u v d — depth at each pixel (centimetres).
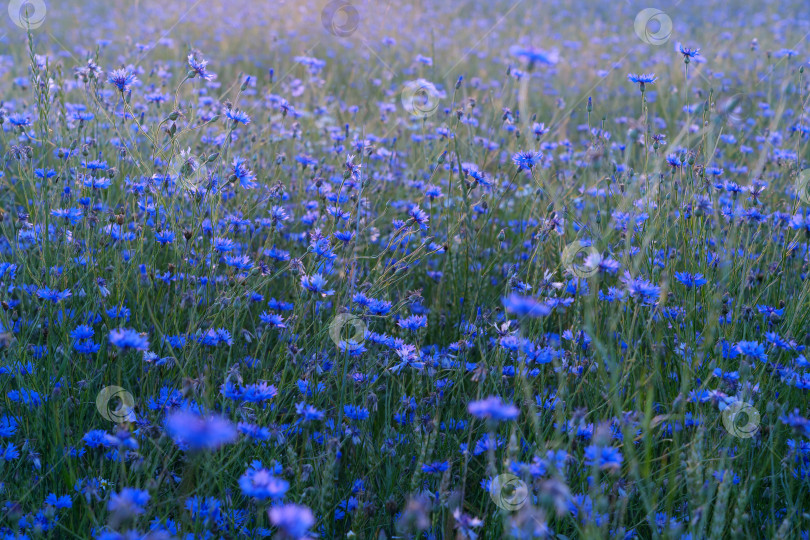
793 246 319
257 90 699
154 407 247
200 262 304
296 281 310
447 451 260
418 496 216
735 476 233
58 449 236
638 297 255
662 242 328
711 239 332
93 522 215
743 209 325
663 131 599
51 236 323
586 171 403
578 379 283
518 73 499
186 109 460
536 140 424
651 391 219
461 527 200
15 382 279
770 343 287
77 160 368
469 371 287
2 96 564
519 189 459
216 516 218
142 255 327
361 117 561
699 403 254
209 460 223
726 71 803
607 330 296
